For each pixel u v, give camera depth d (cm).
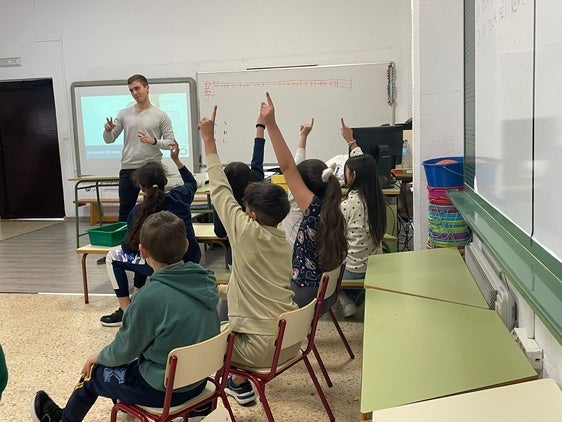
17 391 270
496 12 215
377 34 682
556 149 139
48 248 607
